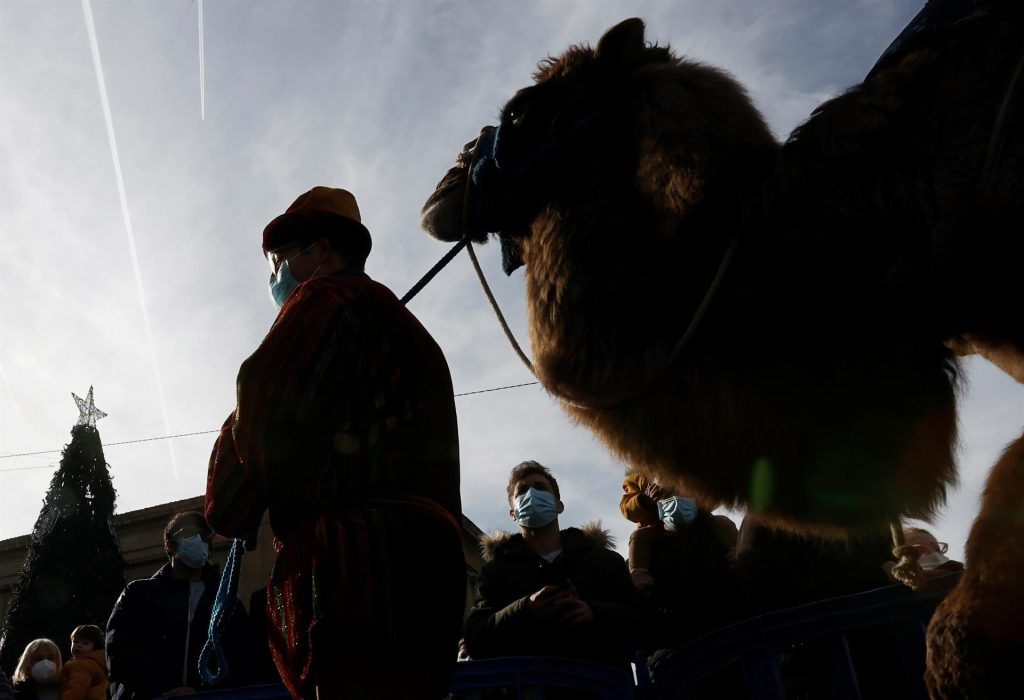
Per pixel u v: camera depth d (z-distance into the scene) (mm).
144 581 4609
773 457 2139
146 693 4238
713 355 2180
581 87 2627
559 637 3670
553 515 4234
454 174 2902
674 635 4027
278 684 3361
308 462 1924
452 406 2236
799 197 2137
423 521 1941
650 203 2350
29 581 19984
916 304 2068
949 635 1859
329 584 1805
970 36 2100
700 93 2438
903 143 2078
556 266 2451
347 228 2475
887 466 2127
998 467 1939
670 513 4215
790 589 3422
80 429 22219
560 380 2430
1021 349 2096
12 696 6062
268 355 1973
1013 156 1921
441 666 1949
